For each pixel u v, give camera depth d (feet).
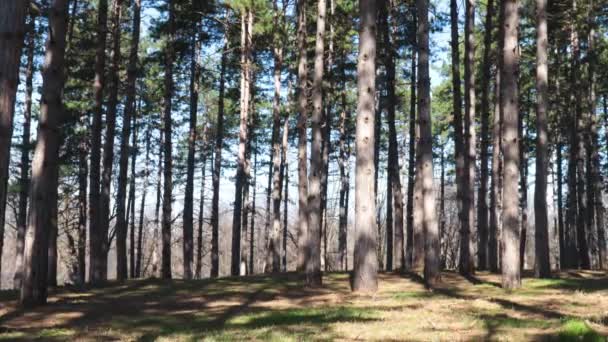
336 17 75.82
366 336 23.81
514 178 42.47
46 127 35.58
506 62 42.63
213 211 83.61
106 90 72.18
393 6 73.77
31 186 35.86
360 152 42.22
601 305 31.81
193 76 73.20
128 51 84.38
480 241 63.67
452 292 41.06
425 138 46.80
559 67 85.25
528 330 23.91
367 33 42.29
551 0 68.28
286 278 57.57
